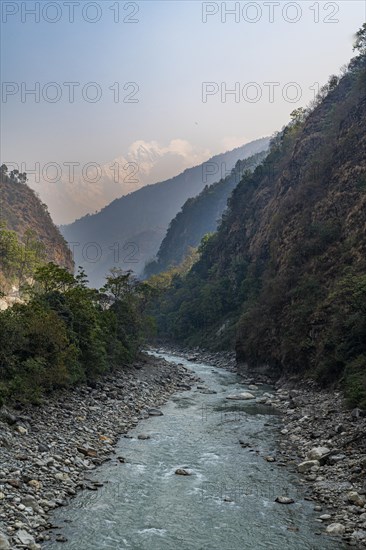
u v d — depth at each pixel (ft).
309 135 270.67
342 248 155.02
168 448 74.28
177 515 50.14
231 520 49.03
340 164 193.67
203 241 412.36
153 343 323.37
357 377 96.94
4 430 66.85
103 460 66.90
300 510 51.01
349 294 129.18
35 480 53.83
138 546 43.55
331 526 46.34
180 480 60.18
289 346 145.89
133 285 233.76
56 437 70.90
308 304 149.38
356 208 160.66
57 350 97.50
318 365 123.95
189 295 348.18
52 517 48.16
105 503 52.47
